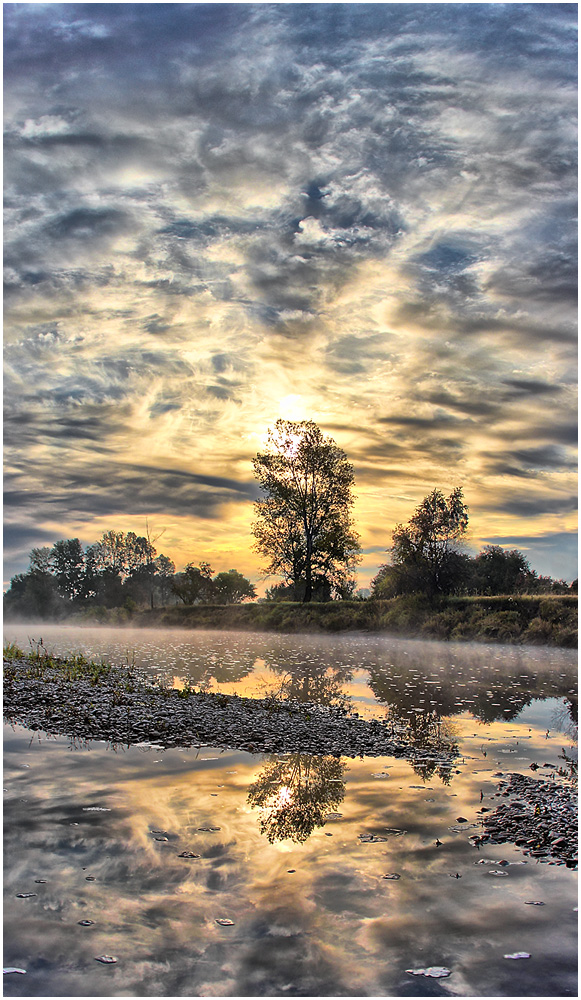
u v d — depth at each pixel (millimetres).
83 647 30938
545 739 10688
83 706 12992
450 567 37625
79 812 6887
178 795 7492
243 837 6242
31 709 12750
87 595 83438
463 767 8914
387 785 8008
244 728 11141
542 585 38062
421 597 37125
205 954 4312
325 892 5172
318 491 50562
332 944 4422
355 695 15305
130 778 8164
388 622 37562
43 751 9547
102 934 4535
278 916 4797
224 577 73375
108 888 5191
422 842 6195
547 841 6250
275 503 50656
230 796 7492
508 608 33156
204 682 17812
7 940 4477
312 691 16031
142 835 6262
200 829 6434
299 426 50469
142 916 4781
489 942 4484
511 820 6754
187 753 9500
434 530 38188
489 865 5711
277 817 6805
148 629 55000
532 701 14406
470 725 11836
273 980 4008
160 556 81500
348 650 27984
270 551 51219
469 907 4965
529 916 4840
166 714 12211
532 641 28859
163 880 5332
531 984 4004
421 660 23484
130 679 17594
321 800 7395
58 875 5414
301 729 11125
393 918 4785
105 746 9898
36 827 6445
